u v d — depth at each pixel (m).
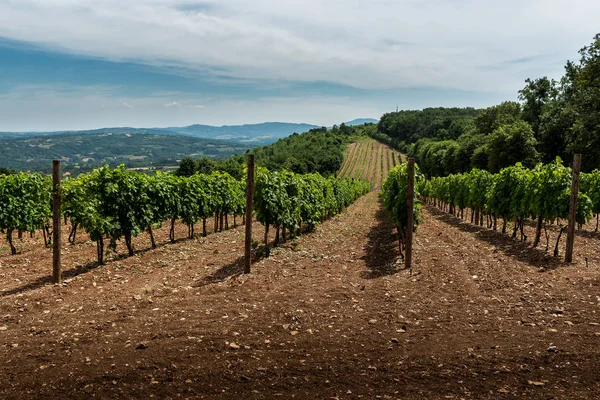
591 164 34.19
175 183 17.42
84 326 6.54
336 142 165.00
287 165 102.94
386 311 7.29
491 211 19.36
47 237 18.77
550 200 13.23
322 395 4.32
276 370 4.89
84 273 10.77
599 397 4.14
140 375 4.78
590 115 33.72
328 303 7.84
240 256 13.59
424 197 56.75
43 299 8.31
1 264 12.20
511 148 42.34
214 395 4.33
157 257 13.35
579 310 6.91
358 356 5.29
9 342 5.89
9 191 14.20
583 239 16.14
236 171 68.44
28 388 4.50
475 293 8.38
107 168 12.67
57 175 9.64
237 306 7.59
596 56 33.75
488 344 5.60
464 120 118.88
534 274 9.99
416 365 5.00
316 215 19.48
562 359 5.03
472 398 4.21
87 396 4.33
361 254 14.05
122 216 12.89
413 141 147.50
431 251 13.97
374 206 46.56
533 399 4.17
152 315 7.10
